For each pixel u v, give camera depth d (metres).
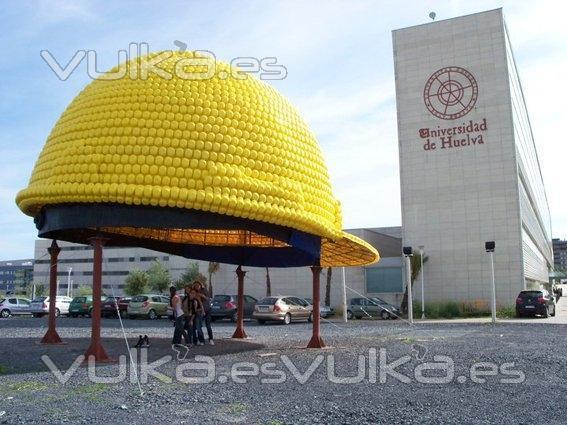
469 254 38.41
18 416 7.27
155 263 71.75
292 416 7.27
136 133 11.84
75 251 86.06
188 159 11.80
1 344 16.34
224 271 50.41
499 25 39.47
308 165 14.00
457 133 39.59
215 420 7.07
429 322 29.27
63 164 12.05
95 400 8.26
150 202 11.36
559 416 7.30
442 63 40.53
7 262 162.75
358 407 7.78
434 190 39.69
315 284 15.80
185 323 16.42
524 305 32.28
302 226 13.20
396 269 42.44
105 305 36.69
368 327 25.33
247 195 11.98
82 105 12.87
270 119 13.37
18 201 13.47
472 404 7.98
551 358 12.70
